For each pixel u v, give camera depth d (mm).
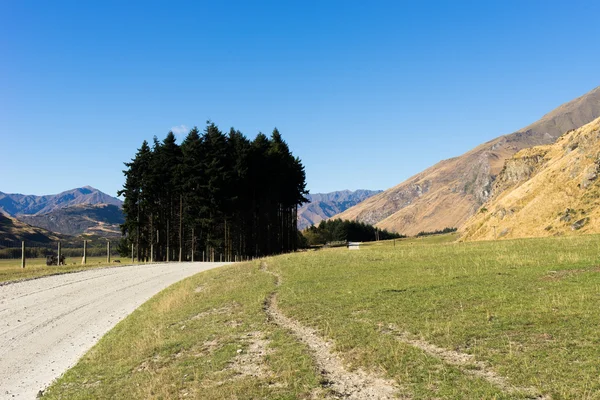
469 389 7922
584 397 7180
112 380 11438
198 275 30391
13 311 20641
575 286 14914
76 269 37438
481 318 12094
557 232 85500
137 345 14016
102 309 21359
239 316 15773
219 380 10008
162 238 68188
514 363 8812
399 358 9742
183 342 13516
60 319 19312
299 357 10648
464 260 24859
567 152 108750
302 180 83250
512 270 19781
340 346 11031
